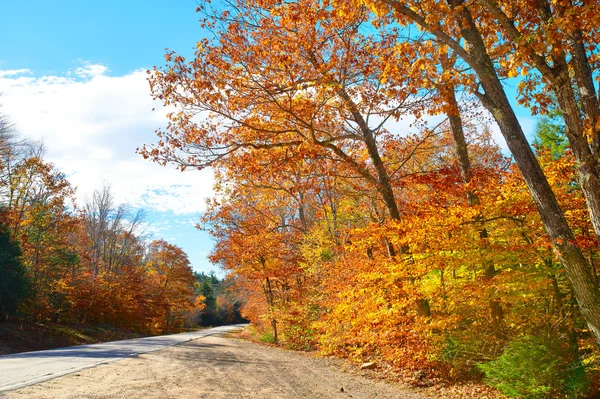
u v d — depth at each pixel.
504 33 9.51
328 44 12.96
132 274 45.03
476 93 8.16
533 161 7.29
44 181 33.38
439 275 12.21
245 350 21.25
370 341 13.89
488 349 11.02
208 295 97.12
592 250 9.86
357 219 22.94
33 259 32.41
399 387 10.98
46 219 34.03
